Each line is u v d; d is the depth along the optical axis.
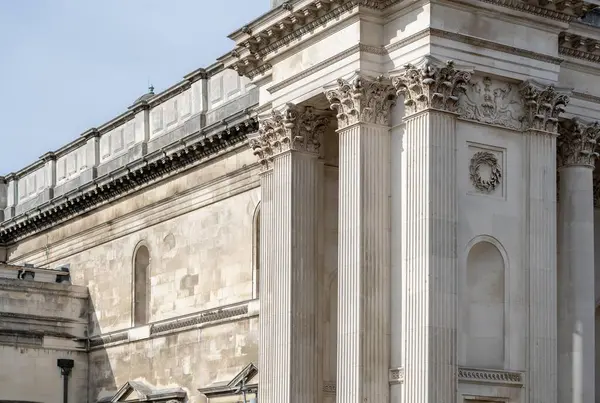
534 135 62.59
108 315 98.69
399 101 62.03
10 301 98.25
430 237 58.44
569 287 66.31
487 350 60.81
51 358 98.88
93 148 105.12
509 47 61.97
